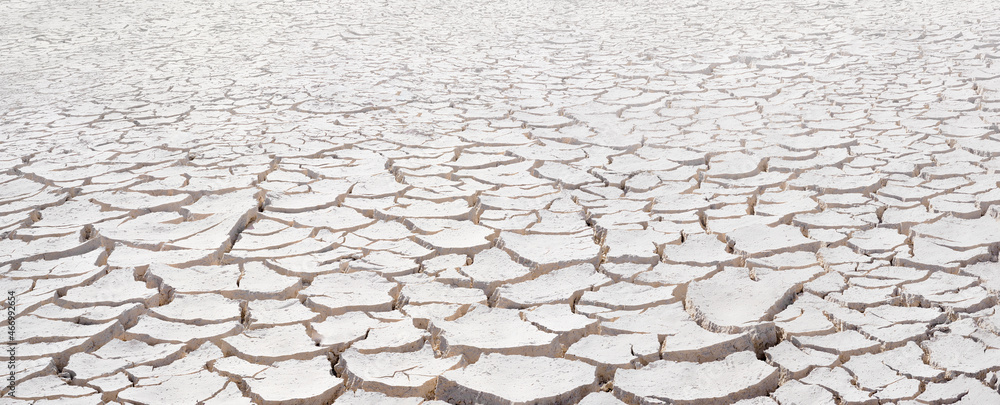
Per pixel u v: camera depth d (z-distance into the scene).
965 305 2.72
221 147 5.08
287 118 5.88
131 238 3.51
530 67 7.75
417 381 2.40
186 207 3.94
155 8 13.72
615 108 5.96
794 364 2.44
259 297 2.98
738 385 2.34
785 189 4.11
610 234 3.52
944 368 2.38
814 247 3.31
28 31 11.16
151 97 6.72
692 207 3.81
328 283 3.07
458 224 3.69
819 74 6.93
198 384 2.40
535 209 3.86
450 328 2.71
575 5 13.05
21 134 5.51
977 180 4.05
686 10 11.88
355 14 12.45
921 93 6.08
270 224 3.73
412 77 7.34
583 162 4.64
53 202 4.04
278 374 2.46
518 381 2.39
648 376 2.41
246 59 8.59
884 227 3.50
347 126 5.61
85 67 8.27
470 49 8.91
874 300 2.79
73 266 3.23
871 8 11.12
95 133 5.52
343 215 3.83
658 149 4.88
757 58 7.73
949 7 10.83
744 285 2.96
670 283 3.01
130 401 2.31
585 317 2.78
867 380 2.34
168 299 3.04
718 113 5.75
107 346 2.62
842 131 5.13
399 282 3.09
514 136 5.24
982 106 5.60
